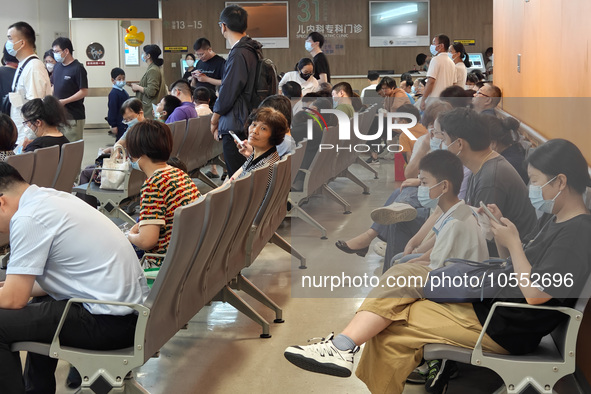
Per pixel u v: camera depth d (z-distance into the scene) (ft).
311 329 12.20
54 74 26.35
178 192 11.01
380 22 57.77
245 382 10.16
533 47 14.62
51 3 50.03
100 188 17.93
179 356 11.12
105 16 49.65
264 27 57.67
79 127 26.55
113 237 8.48
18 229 7.99
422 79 36.60
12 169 8.39
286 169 13.15
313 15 57.67
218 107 18.04
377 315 8.29
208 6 56.85
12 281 7.95
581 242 7.54
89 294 8.25
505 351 8.18
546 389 7.94
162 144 11.15
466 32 57.77
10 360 8.04
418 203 7.55
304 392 9.83
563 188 7.42
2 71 23.80
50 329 8.11
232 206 9.89
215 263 10.37
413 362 8.38
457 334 8.16
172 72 57.36
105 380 8.00
